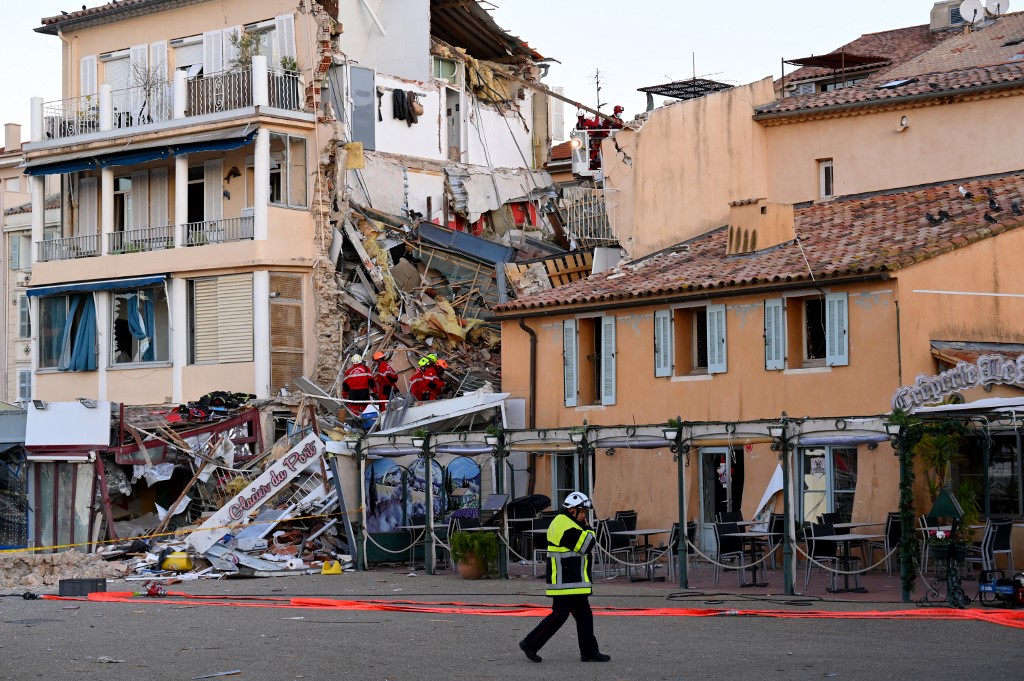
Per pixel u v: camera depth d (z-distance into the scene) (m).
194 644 18.14
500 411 34.56
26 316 55.22
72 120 44.84
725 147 37.41
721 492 30.34
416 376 36.91
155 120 43.38
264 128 40.34
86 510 33.47
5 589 28.36
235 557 30.05
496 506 26.98
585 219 39.59
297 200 41.72
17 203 57.06
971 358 26.88
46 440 33.75
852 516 27.39
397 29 49.31
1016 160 33.38
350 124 45.19
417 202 46.22
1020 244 29.94
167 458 34.06
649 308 32.22
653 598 22.81
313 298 41.06
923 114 34.84
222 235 41.34
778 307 29.64
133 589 27.33
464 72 51.62
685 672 15.03
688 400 31.25
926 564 23.34
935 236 29.41
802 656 15.97
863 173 35.84
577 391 33.66
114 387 43.09
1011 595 20.09
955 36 43.53
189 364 41.72
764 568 25.77
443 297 41.16
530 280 39.19
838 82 46.62
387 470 31.38
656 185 38.00
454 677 15.04
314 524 31.89
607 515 31.80
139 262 42.56
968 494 24.16
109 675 15.49
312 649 17.45
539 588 25.31
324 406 37.09
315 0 43.66
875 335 27.91
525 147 55.53
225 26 43.91
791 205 33.81
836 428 22.41
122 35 46.06
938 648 16.36
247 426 35.31
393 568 30.62
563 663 16.02
